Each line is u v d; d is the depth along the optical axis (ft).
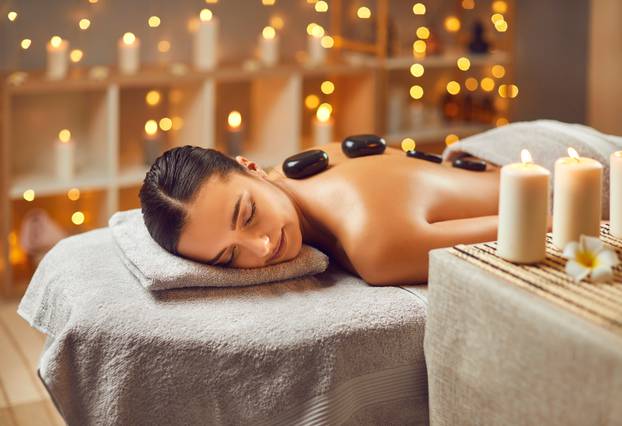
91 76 8.98
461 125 11.97
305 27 11.21
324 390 4.31
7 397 6.85
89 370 4.45
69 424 4.51
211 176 4.77
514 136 5.84
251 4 10.77
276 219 4.83
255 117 10.94
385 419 4.55
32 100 9.64
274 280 4.98
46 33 9.55
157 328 4.42
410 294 4.78
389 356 4.49
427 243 4.89
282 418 4.35
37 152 9.77
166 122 10.40
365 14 11.31
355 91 10.99
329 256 5.43
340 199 5.13
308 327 4.41
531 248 3.85
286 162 5.49
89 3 9.74
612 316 3.31
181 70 9.55
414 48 11.75
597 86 11.44
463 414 3.97
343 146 5.71
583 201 3.91
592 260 3.71
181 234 4.78
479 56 11.42
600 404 3.19
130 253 5.04
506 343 3.63
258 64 10.18
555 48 12.03
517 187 3.81
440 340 4.07
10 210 8.96
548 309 3.42
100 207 9.65
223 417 4.38
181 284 4.75
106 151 9.39
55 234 9.36
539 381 3.47
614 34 11.17
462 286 3.87
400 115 11.37
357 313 4.54
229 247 4.77
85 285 4.91
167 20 10.25
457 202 5.19
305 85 11.32
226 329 4.41
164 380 4.36
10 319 8.40
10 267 8.84
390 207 4.99
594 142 5.52
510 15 11.46
